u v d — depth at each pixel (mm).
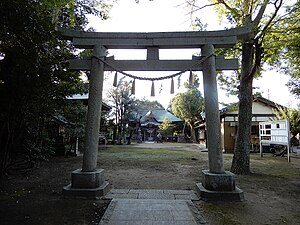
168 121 30203
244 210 3723
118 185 5414
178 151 14977
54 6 4855
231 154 13242
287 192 4836
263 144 12992
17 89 4828
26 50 4152
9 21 3605
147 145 22125
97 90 4871
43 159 7621
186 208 3713
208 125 4754
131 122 29328
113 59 5051
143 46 5035
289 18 6188
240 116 7121
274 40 6633
